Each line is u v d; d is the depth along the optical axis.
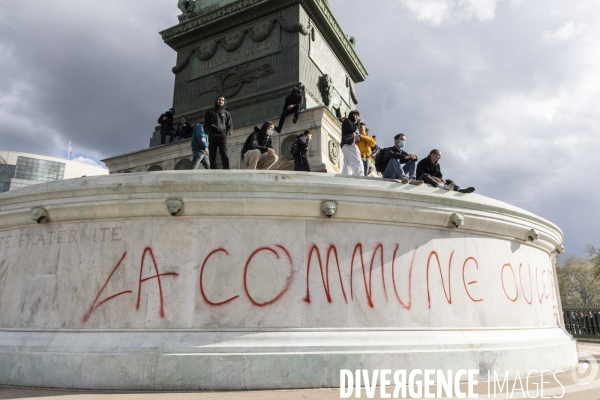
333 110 16.48
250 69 15.28
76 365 6.45
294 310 6.84
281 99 14.38
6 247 8.05
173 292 6.90
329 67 16.81
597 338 22.94
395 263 7.42
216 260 7.00
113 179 7.23
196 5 17.16
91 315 7.02
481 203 8.11
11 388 6.45
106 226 7.39
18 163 86.19
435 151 9.75
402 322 7.20
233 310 6.79
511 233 8.77
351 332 6.86
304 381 6.30
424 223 7.74
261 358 6.30
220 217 7.16
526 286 8.91
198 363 6.26
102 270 7.20
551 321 9.58
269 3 15.15
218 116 10.49
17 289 7.64
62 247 7.52
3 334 7.35
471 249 8.16
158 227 7.19
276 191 7.03
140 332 6.72
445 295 7.63
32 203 7.75
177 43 16.94
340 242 7.25
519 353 7.67
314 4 15.21
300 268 7.03
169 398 5.61
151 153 15.17
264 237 7.11
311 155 12.80
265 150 10.21
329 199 7.15
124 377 6.29
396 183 7.55
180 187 7.04
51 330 7.09
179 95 16.56
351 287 7.11
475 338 7.49
